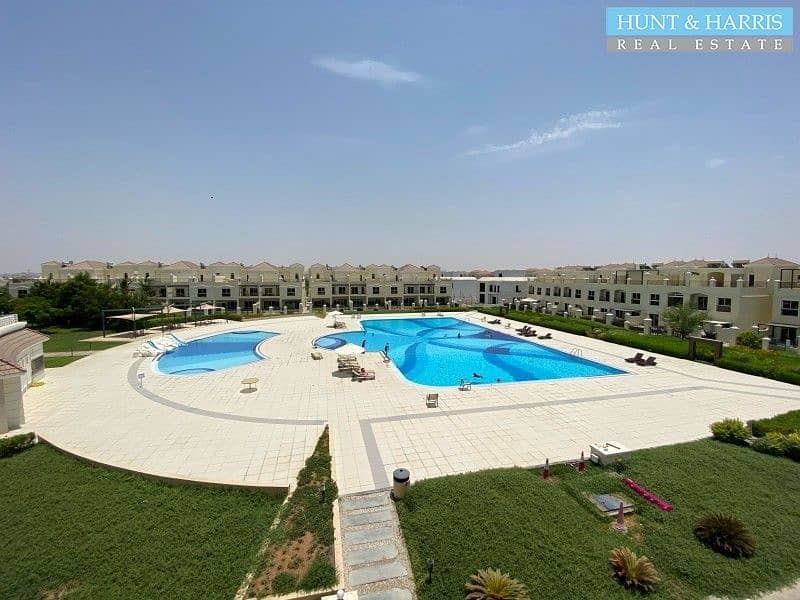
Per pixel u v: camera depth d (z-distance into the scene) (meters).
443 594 8.38
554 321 49.19
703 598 8.36
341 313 65.06
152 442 15.84
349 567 9.27
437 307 70.06
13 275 109.25
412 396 21.97
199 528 10.48
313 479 12.73
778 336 37.22
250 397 21.73
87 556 9.43
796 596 8.42
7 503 11.59
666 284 46.19
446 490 11.77
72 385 24.02
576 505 11.39
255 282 72.19
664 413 19.47
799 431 15.70
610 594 8.27
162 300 64.94
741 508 11.16
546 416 18.94
